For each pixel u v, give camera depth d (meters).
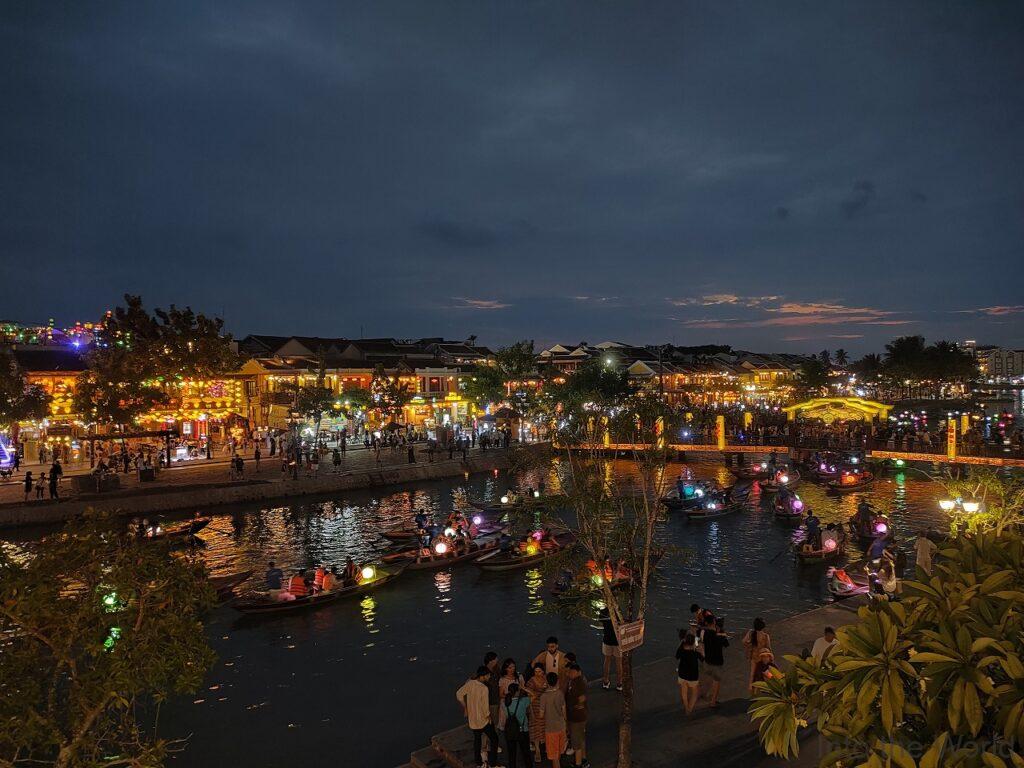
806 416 60.09
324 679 18.77
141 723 16.41
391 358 81.12
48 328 57.78
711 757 11.84
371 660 19.98
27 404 46.97
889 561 20.53
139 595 7.90
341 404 63.44
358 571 26.23
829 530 29.56
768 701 4.87
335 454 49.69
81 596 7.59
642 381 99.25
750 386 113.25
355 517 39.91
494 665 13.07
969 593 4.26
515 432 71.38
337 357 78.25
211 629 22.38
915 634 4.27
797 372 138.12
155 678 7.46
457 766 12.45
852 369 165.75
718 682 13.62
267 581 24.48
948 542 5.48
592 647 20.61
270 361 68.88
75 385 49.53
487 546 30.27
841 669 4.18
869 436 56.19
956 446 49.53
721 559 29.36
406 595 25.44
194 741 15.61
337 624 22.73
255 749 15.22
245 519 39.25
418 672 19.16
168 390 57.66
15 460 45.72
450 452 55.62
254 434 61.31
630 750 11.62
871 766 3.81
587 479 13.09
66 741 7.23
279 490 43.84
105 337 55.53
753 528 35.25
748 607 23.42
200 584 8.32
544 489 41.88
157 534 31.20
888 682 3.99
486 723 12.17
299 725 16.28
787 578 26.64
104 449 51.12
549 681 11.66
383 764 14.55
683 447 58.00
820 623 18.03
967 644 3.90
